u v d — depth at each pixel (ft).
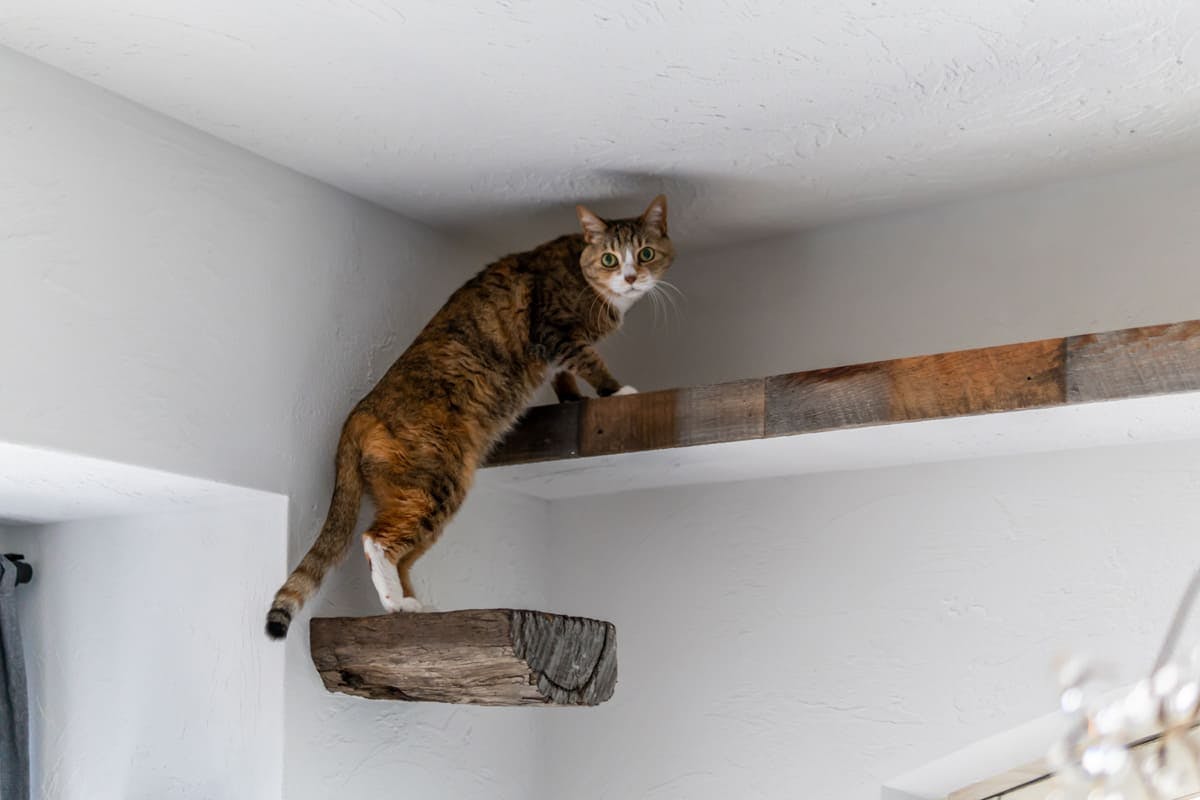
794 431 6.81
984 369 6.31
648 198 8.13
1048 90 6.65
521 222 8.48
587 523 9.36
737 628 8.62
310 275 7.52
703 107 6.78
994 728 7.61
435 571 8.25
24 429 5.85
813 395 6.78
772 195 8.15
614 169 7.63
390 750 7.61
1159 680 3.91
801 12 5.82
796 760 8.23
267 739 6.88
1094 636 7.43
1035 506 7.77
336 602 7.38
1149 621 7.29
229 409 6.88
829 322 8.69
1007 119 7.01
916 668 7.95
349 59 6.19
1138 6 5.80
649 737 8.78
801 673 8.33
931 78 6.49
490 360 7.70
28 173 6.06
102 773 7.45
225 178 7.07
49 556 8.00
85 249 6.26
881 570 8.19
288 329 7.32
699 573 8.84
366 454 7.18
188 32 5.91
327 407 7.50
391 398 7.29
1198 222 7.53
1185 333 5.82
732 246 9.16
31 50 6.08
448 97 6.61
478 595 8.64
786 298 8.89
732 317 9.09
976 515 7.95
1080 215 7.91
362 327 7.83
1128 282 7.69
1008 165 7.70
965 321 8.19
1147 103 6.82
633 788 8.76
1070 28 6.00
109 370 6.28
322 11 5.74
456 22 5.86
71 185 6.24
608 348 9.58
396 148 7.23
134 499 7.18
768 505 8.68
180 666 7.29
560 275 8.14
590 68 6.32
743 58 6.24
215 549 7.32
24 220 6.01
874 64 6.34
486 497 8.87
